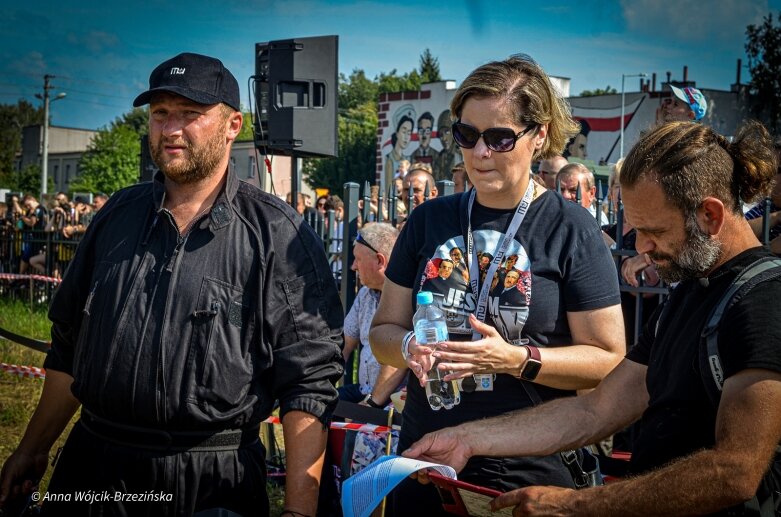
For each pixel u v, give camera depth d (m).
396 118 24.52
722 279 1.85
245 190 2.45
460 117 2.51
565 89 23.97
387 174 25.02
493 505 2.01
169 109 2.31
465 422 2.45
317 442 2.37
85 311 2.35
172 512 2.26
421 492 2.57
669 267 1.90
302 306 2.40
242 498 2.34
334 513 3.85
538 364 2.35
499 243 2.50
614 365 2.44
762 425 1.67
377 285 4.16
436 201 2.69
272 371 2.42
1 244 12.93
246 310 2.33
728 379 1.73
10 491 2.60
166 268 2.30
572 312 2.46
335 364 2.47
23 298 12.10
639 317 3.96
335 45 6.61
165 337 2.25
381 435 3.64
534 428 2.28
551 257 2.45
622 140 22.41
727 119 24.22
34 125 74.56
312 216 6.78
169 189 2.41
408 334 2.47
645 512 1.79
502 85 2.41
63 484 2.36
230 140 2.43
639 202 1.89
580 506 1.88
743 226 1.88
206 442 2.29
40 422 2.63
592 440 2.24
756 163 1.86
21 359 7.85
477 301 2.49
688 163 1.83
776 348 1.68
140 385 2.23
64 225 12.46
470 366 2.30
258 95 6.76
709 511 1.73
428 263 2.57
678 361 1.89
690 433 1.86
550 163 5.65
